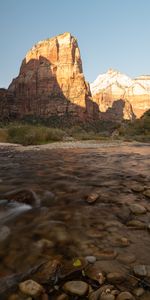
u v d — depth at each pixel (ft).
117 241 13.23
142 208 17.67
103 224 15.29
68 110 519.19
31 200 19.58
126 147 85.76
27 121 486.79
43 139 100.68
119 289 9.57
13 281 10.02
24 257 11.62
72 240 13.23
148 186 24.04
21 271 10.62
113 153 59.36
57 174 30.78
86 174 30.63
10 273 10.50
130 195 21.30
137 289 9.57
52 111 520.01
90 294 9.35
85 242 13.03
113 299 8.93
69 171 32.94
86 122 532.73
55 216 16.42
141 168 34.88
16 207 17.99
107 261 11.39
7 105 491.72
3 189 22.85
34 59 575.79
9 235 13.64
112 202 19.40
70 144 93.40
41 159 46.96
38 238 13.35
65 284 9.78
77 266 10.90
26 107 531.91
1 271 10.62
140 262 11.34
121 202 19.42
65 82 551.59
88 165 38.32
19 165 38.88
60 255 11.81
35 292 9.34
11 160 45.70
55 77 554.46
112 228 14.78
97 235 13.83
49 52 574.97
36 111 529.04
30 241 13.03
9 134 103.30
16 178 28.35
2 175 30.32
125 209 17.88
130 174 30.35
